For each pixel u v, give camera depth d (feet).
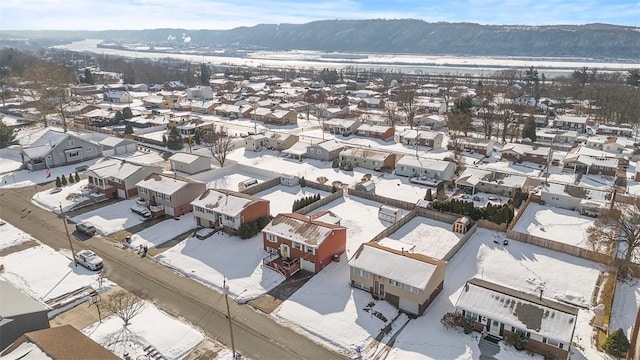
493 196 204.33
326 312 117.70
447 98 484.74
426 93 547.49
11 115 381.60
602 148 282.77
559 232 168.55
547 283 133.28
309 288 128.57
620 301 124.98
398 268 120.47
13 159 256.52
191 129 320.29
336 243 143.74
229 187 213.87
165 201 176.35
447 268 141.49
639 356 89.81
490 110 341.21
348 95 541.34
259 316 116.67
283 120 371.56
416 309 116.37
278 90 558.56
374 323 113.50
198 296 125.18
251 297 124.26
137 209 177.68
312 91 516.73
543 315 103.81
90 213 179.93
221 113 409.49
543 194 196.44
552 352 99.76
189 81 647.56
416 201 198.90
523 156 262.88
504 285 132.67
